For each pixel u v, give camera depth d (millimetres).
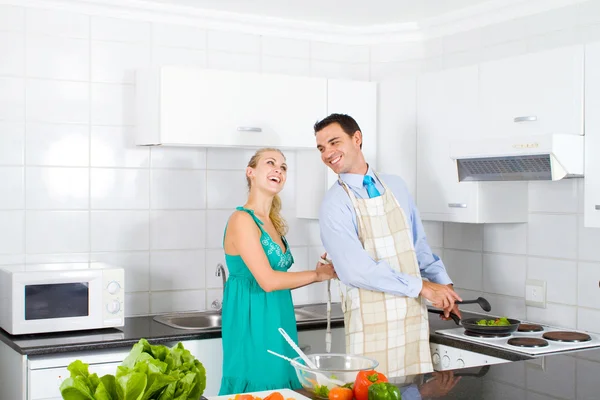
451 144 3180
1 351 3062
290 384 2811
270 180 2918
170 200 3572
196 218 3635
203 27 3641
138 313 3508
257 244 2793
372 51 4012
